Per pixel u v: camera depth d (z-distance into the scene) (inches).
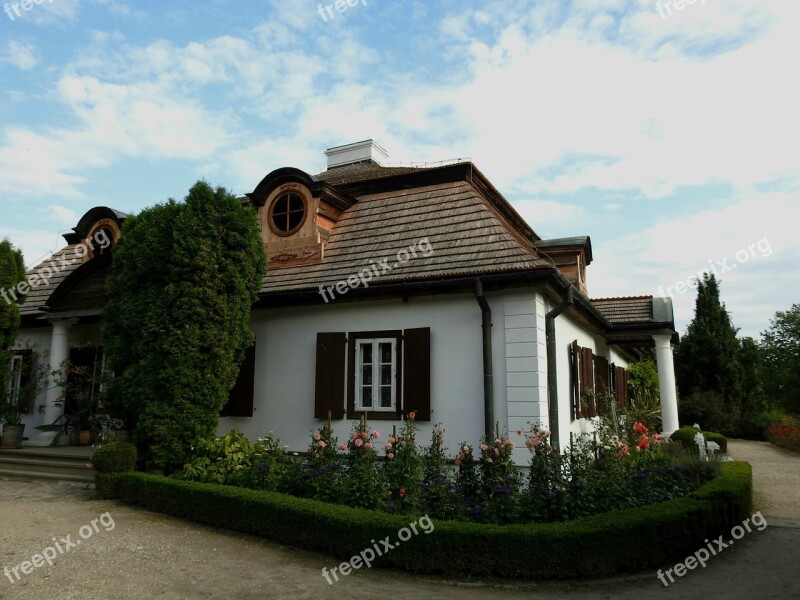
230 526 287.6
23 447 499.5
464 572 228.2
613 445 328.5
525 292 353.4
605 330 598.2
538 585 217.8
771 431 927.7
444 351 373.7
